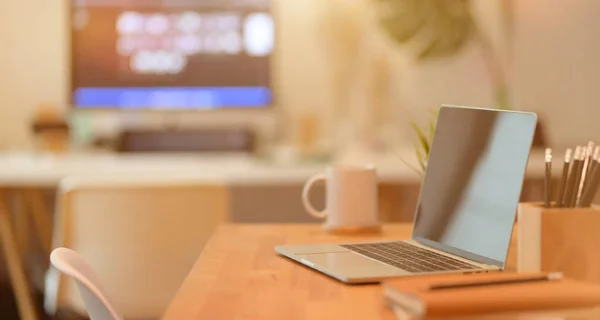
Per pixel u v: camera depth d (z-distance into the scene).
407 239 1.65
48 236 3.88
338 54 4.61
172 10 4.14
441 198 1.51
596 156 1.19
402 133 4.61
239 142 4.05
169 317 1.04
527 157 1.28
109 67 4.13
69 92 4.11
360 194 1.76
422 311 0.83
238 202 3.89
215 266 1.38
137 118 4.55
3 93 4.57
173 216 2.26
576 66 4.60
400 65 4.61
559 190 1.20
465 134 1.48
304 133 4.30
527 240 1.17
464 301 0.83
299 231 1.79
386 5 4.59
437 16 4.58
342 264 1.32
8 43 4.58
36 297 4.00
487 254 1.32
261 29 4.18
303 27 4.61
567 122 4.61
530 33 4.61
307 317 1.03
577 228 1.14
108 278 2.25
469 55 4.61
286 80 4.61
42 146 3.96
